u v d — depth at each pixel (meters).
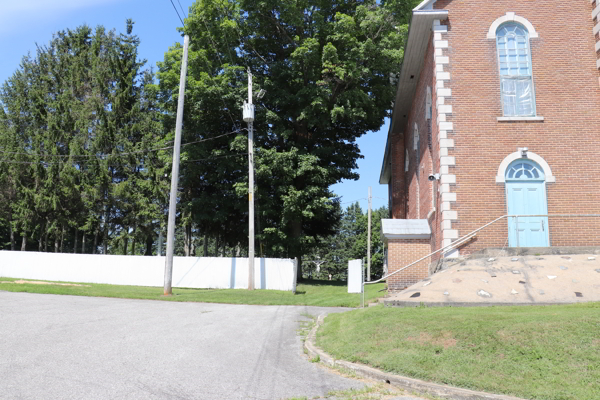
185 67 21.55
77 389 6.28
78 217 41.66
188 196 37.91
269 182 30.12
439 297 11.30
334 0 30.05
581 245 15.56
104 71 41.91
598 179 15.85
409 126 25.75
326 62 26.42
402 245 18.94
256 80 29.09
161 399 5.98
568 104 16.28
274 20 29.72
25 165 40.84
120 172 42.00
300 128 31.44
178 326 11.41
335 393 6.54
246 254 63.66
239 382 6.89
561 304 10.34
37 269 28.89
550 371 6.53
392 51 27.16
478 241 15.63
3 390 6.14
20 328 10.49
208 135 32.00
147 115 42.16
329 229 36.75
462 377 6.68
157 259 26.73
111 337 9.79
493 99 16.39
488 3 16.94
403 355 7.74
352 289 14.45
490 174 15.97
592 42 16.64
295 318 13.48
